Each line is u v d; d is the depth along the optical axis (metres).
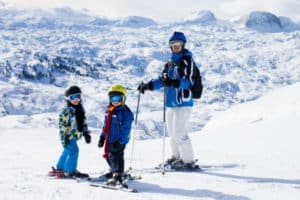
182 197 5.15
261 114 15.73
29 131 16.48
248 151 8.94
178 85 6.66
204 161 7.78
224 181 6.05
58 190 5.41
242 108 17.53
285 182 5.98
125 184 5.56
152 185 5.80
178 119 6.91
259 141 10.24
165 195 5.24
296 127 11.67
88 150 10.41
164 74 6.93
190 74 6.75
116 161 5.76
